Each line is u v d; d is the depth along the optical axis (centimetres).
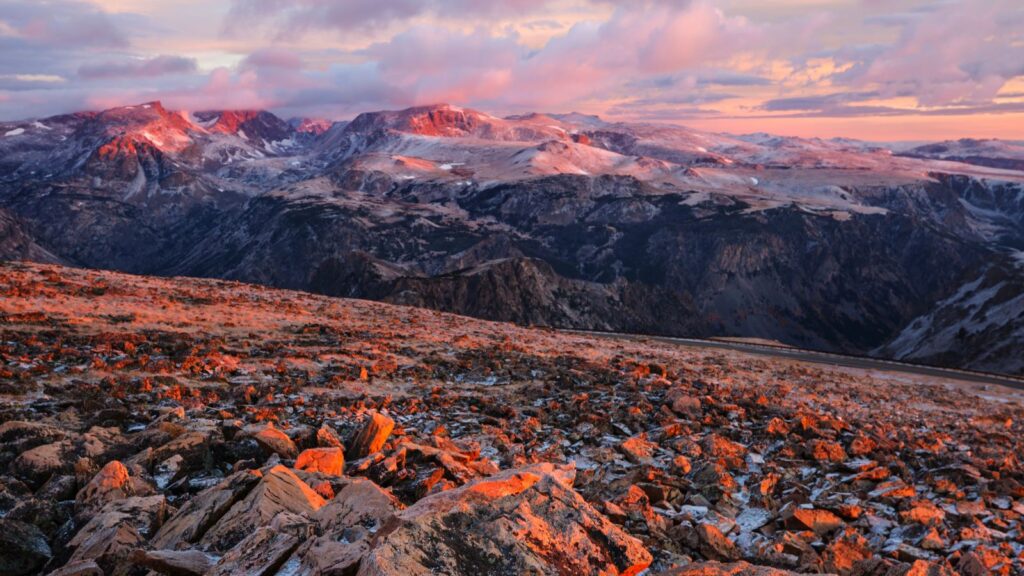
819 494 1427
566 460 1636
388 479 1205
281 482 921
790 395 3353
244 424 1587
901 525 1246
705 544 1033
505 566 629
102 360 2395
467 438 1744
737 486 1436
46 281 4356
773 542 1075
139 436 1284
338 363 2920
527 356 3647
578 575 656
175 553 757
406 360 3197
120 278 5219
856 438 1953
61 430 1324
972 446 2359
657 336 7838
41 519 934
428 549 619
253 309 4475
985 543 1214
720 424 2217
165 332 3253
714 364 4553
